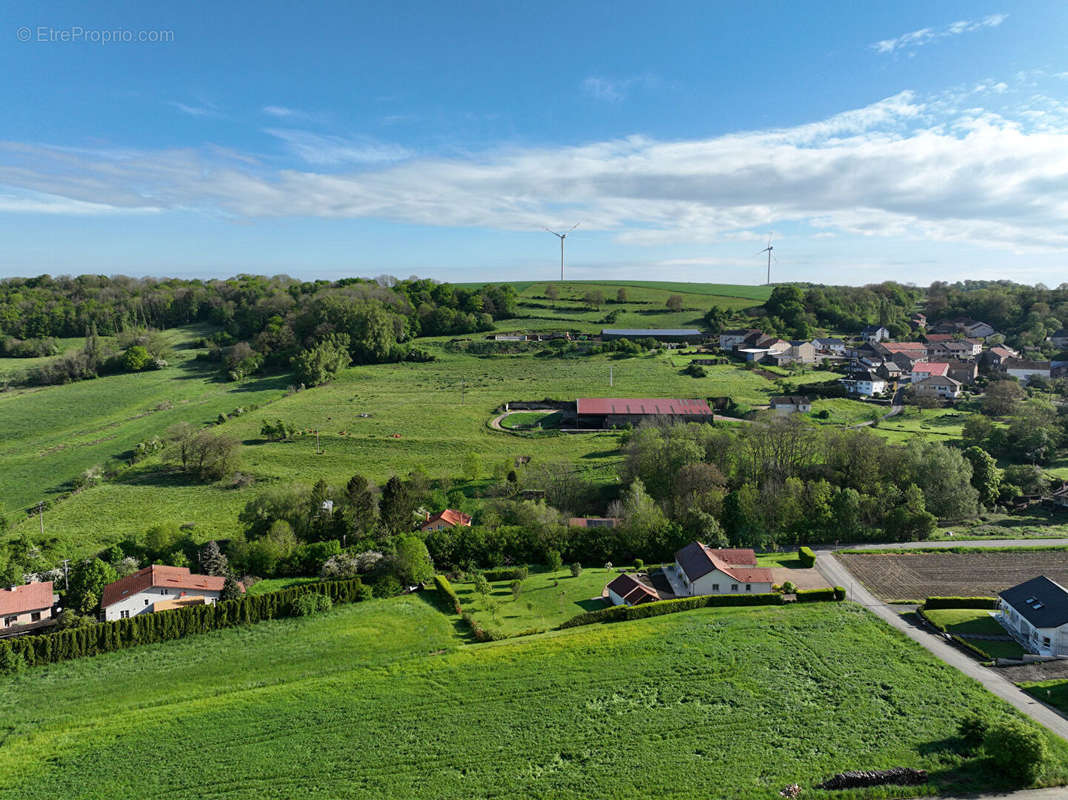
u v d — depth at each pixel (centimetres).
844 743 4738
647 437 10831
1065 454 12262
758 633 6419
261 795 4372
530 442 13512
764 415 14012
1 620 6862
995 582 7600
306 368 18638
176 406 16688
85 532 9431
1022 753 4244
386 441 13425
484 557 8506
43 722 5275
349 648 6369
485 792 4356
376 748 4825
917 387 16212
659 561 8588
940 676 5588
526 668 5859
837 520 9138
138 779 4541
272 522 9081
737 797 4231
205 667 6075
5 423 15425
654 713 5153
